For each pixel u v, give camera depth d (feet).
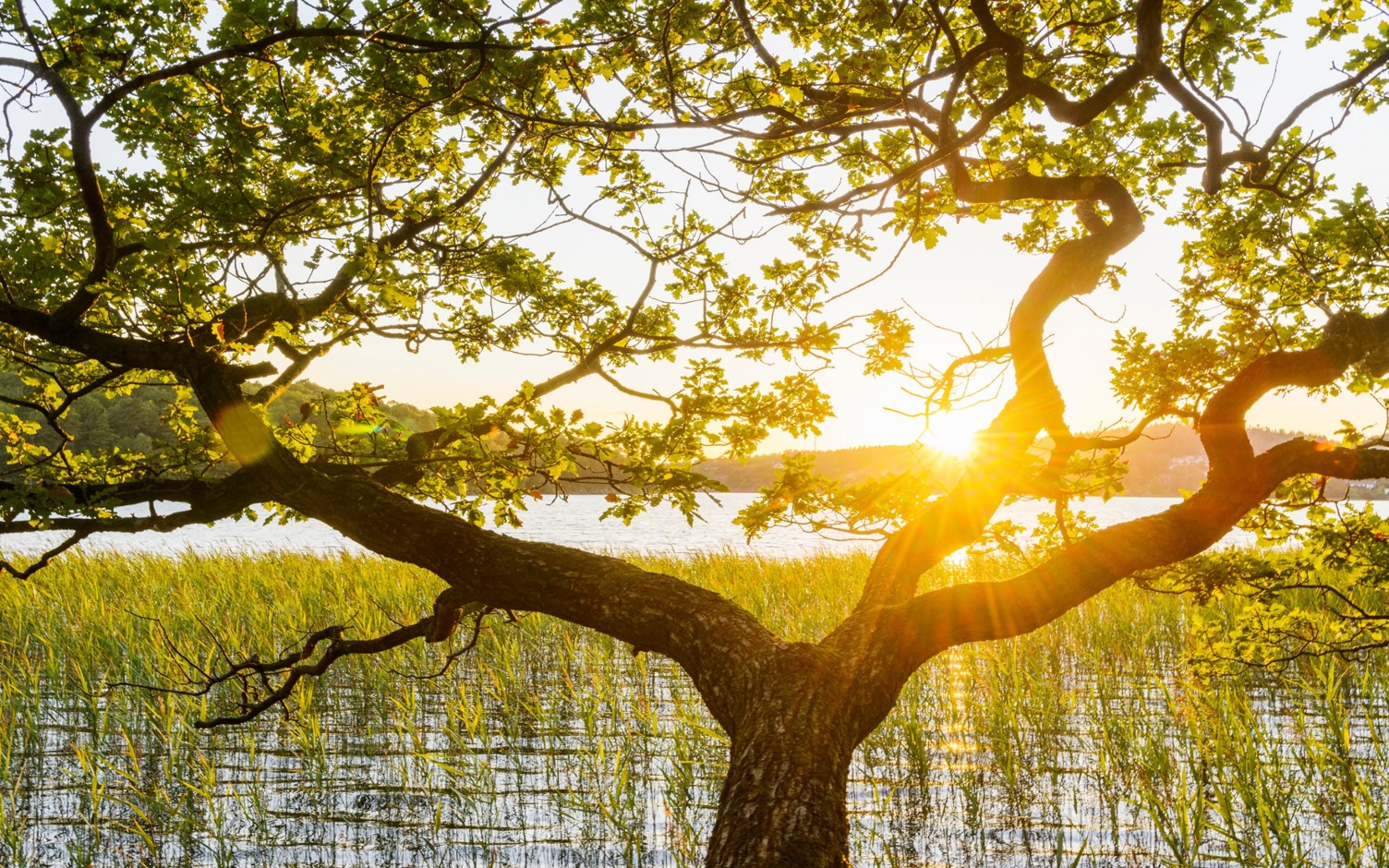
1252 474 12.25
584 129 13.85
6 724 26.37
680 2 10.19
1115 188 11.87
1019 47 9.78
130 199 15.65
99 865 18.84
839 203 9.41
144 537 117.19
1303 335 17.94
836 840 8.04
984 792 23.08
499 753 26.13
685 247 16.28
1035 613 10.60
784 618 43.11
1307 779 22.18
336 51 12.59
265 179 16.81
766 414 15.55
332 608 41.81
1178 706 28.40
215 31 13.37
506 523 14.99
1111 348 15.93
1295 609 21.30
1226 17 13.97
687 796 22.41
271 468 12.41
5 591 42.52
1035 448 12.89
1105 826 20.88
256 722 28.73
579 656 38.65
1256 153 12.17
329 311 17.40
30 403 15.90
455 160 16.65
